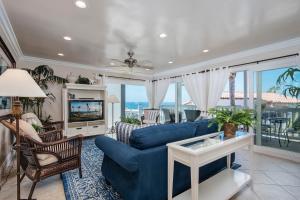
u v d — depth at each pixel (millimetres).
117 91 6328
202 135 2162
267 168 2738
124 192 1702
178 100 5812
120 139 2074
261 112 3664
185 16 2312
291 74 3268
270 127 3570
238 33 2869
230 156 2551
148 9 2143
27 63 4363
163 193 1714
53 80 4676
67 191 2018
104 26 2615
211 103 4418
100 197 1902
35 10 2164
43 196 1949
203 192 1824
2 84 1478
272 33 2869
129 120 3375
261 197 1934
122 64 5102
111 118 6199
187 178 1968
